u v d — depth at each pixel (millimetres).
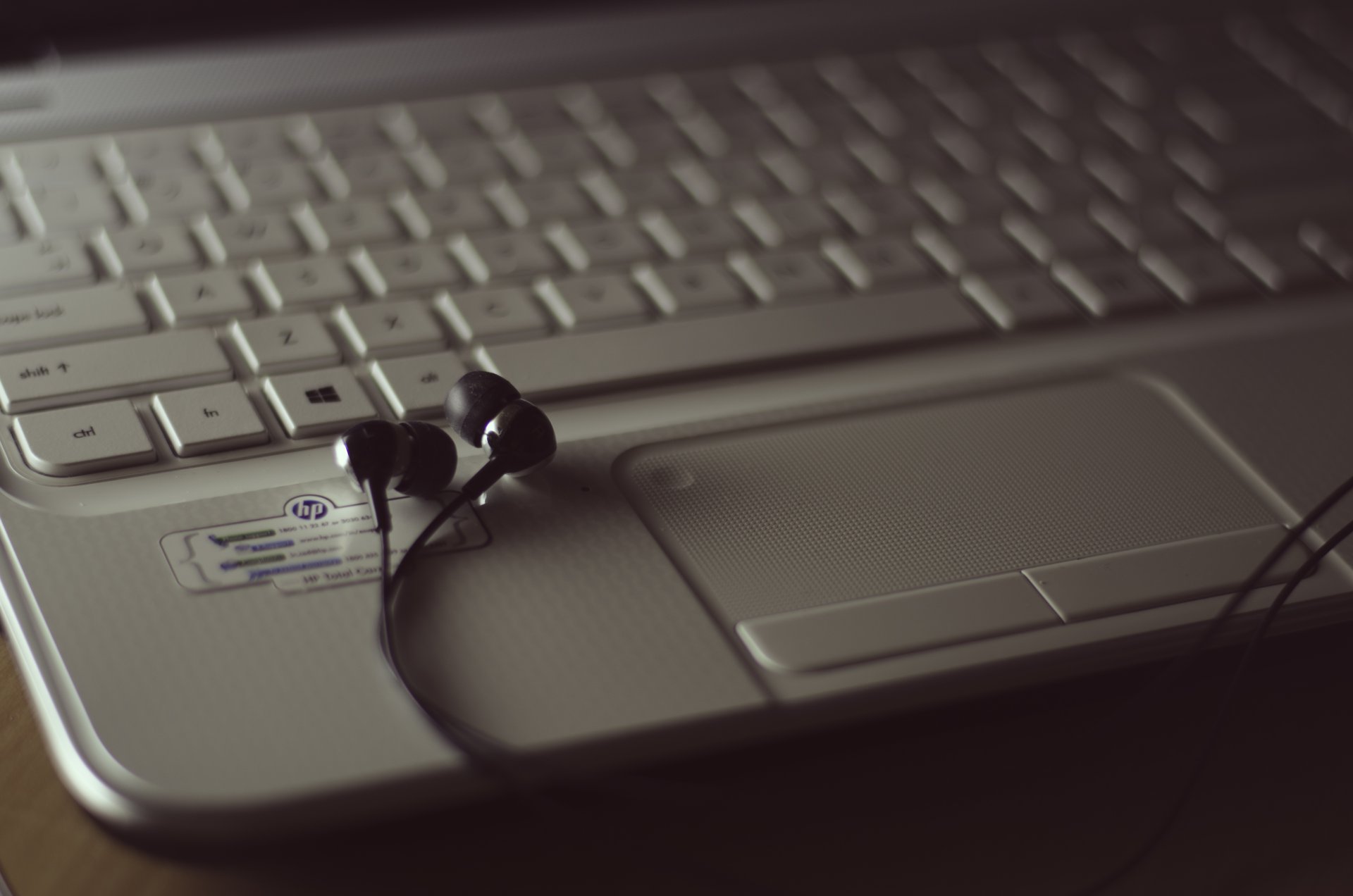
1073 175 611
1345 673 508
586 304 547
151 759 455
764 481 513
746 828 478
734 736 473
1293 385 552
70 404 508
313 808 455
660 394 534
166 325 530
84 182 563
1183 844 479
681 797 475
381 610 478
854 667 482
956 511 511
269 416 514
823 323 553
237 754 457
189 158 576
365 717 464
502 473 497
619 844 472
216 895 466
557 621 482
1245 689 505
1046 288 570
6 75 587
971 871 474
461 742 461
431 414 518
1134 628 493
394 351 531
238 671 468
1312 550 511
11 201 554
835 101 631
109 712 460
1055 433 533
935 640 487
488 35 631
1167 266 579
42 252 539
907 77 644
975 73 649
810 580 494
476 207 573
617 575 490
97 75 593
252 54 609
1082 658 490
